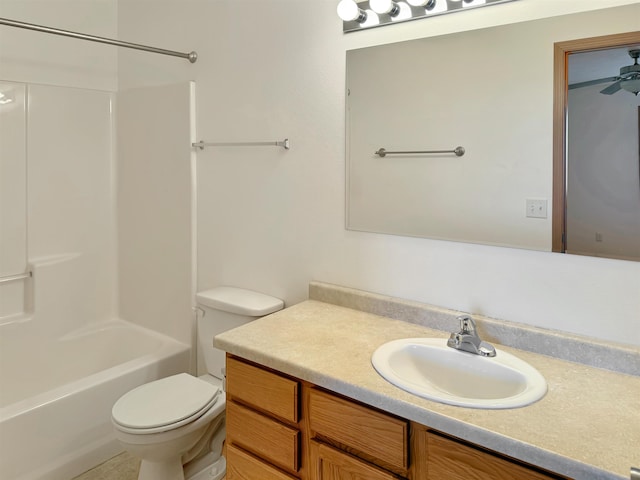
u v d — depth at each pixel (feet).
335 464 3.85
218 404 5.82
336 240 5.91
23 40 7.93
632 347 3.98
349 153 5.66
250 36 6.58
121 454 6.85
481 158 4.66
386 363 3.99
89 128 8.78
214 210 7.36
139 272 8.83
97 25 8.82
